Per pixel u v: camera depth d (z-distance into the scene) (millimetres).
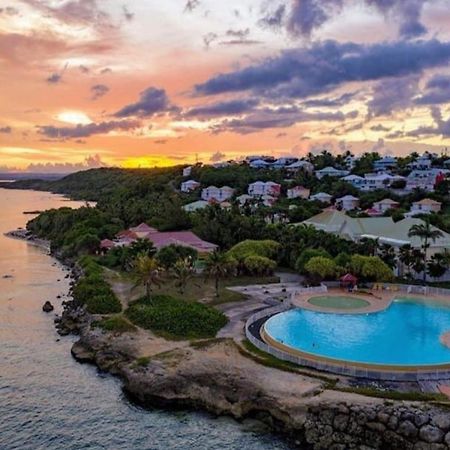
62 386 57750
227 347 60781
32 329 77812
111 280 98750
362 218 121000
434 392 48188
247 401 50188
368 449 43875
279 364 55281
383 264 91562
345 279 88438
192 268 95375
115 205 181625
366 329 66438
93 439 47156
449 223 129125
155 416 51281
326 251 100500
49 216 197375
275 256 108938
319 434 45469
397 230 109250
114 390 56844
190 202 192875
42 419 50594
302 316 72000
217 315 70750
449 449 41688
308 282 92562
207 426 49188
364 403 45844
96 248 136000
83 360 64625
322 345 60094
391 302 80438
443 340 62094
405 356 56562
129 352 61844
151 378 54312
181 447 45750
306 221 133375
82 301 83188
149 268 80500
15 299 96000
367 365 52750
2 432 48156
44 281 113000
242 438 47125
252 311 76125
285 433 47156
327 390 49000
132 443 46469
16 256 150000
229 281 95500
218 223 126312
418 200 168750
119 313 76688
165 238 116000
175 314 70125
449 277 96375
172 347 62156
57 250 153375
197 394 52469
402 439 43062
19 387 57375
